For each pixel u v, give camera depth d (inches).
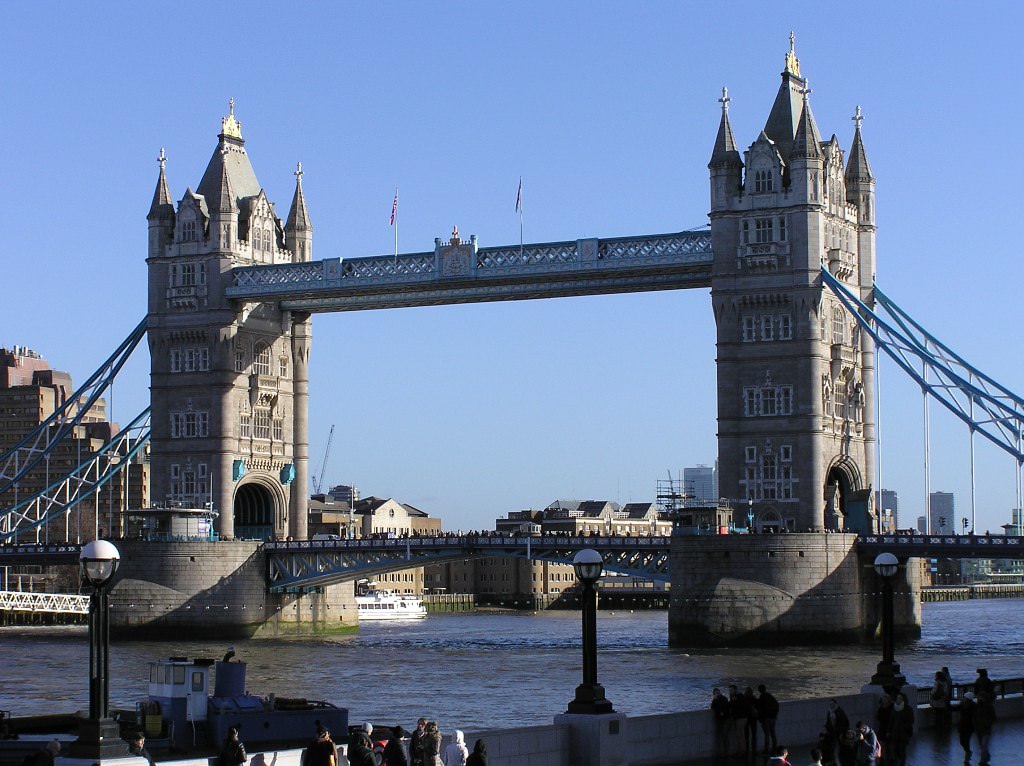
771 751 2267.5
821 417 6063.0
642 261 6274.6
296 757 2146.9
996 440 5807.1
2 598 7470.5
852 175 6481.3
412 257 6648.6
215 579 6727.4
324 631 7283.5
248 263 7126.0
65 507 7342.5
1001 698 2938.0
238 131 7293.3
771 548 5738.2
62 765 1852.9
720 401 6156.5
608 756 2244.1
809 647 5664.4
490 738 2134.6
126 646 6210.6
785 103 6245.1
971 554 5733.3
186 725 2487.7
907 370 5954.7
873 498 6451.8
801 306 6038.4
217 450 6983.3
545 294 6560.0
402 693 4215.1
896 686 2652.6
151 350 7150.6
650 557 6161.4
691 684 4335.6
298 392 7367.1
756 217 6107.3
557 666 5049.2
